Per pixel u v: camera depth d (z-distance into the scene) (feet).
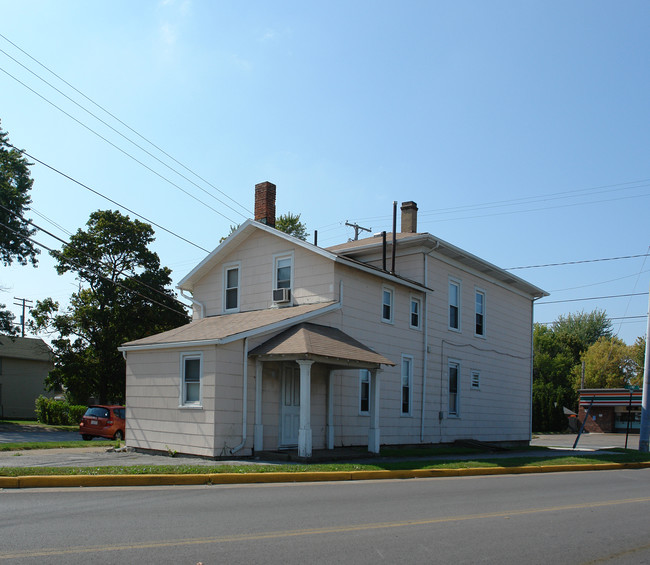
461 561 21.11
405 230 92.07
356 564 20.17
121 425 84.74
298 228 157.79
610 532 27.04
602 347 223.10
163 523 26.07
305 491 38.60
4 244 115.55
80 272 123.75
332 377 64.34
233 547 21.89
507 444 96.32
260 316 66.08
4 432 103.09
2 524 25.34
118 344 124.26
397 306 75.10
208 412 54.13
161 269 130.82
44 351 180.75
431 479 48.96
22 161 118.01
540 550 23.13
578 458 69.15
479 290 92.22
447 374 82.64
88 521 26.22
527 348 105.60
